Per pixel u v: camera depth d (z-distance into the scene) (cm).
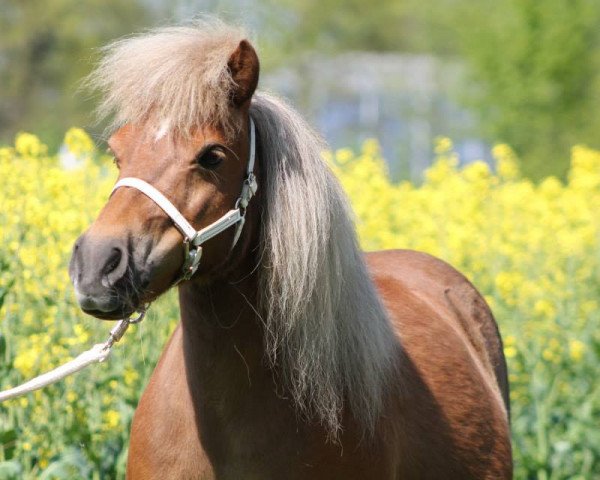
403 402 746
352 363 688
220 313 668
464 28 4694
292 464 672
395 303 835
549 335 1333
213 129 633
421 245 1457
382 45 7675
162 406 693
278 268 660
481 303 990
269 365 672
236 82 647
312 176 669
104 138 690
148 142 627
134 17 5916
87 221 1106
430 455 761
